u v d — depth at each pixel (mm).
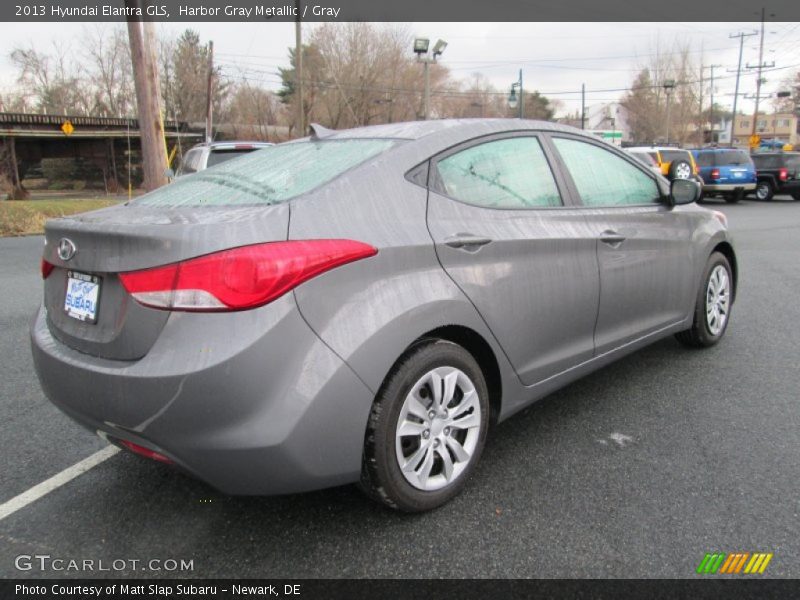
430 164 2715
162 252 2102
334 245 2234
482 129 3014
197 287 2045
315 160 2791
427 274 2490
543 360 3070
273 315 2066
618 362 4477
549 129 3373
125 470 3037
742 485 2762
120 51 45594
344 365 2184
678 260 4031
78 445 3303
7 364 4605
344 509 2654
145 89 13359
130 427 2154
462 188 2795
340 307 2211
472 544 2387
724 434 3275
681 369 4281
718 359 4469
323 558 2332
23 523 2592
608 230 3404
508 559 2295
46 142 30031
